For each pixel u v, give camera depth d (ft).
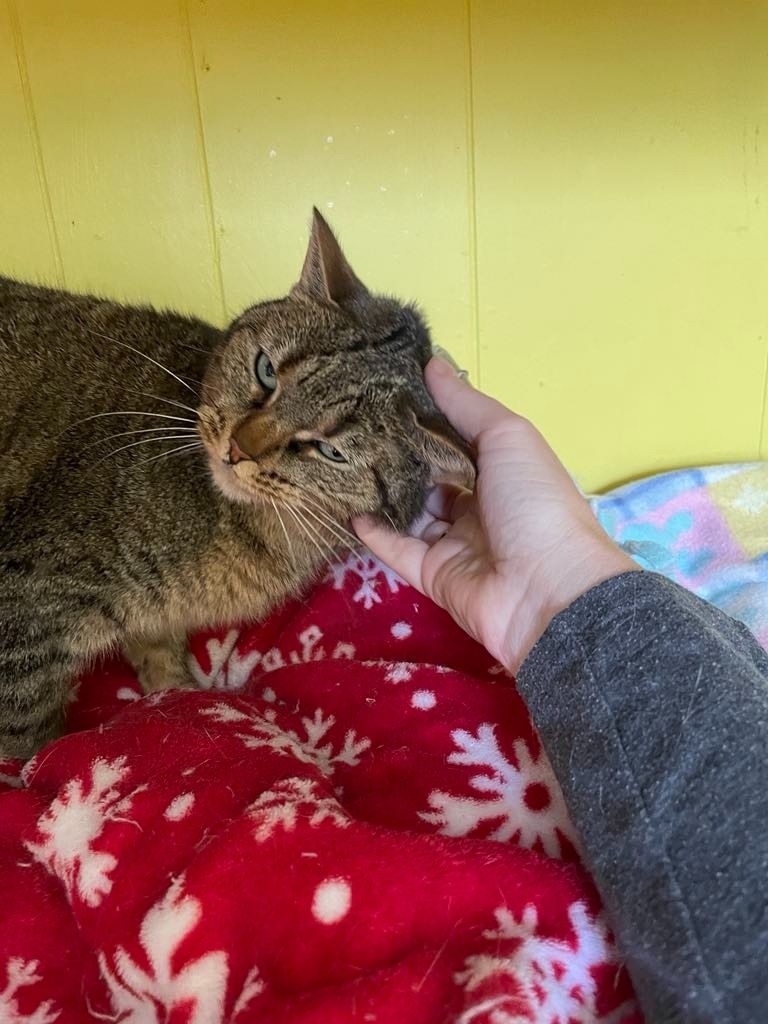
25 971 0.82
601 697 0.79
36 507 1.24
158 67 1.53
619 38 1.60
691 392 1.90
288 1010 0.72
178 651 1.47
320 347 1.25
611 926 0.75
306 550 1.39
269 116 1.58
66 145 1.57
